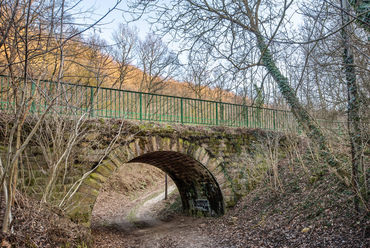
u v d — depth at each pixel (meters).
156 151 11.56
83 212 9.39
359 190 7.16
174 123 12.42
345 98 9.10
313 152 12.86
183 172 15.34
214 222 13.09
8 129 8.06
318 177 10.84
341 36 7.13
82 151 9.58
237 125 14.74
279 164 14.53
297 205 9.95
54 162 7.99
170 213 17.66
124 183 25.19
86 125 9.51
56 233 7.43
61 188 9.07
